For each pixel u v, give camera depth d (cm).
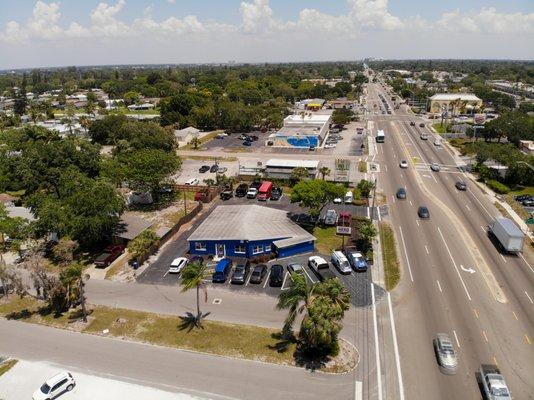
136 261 5050
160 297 4431
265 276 4794
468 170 9100
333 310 3238
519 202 7206
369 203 7094
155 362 3466
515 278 4700
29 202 6291
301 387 3158
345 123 14688
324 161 9912
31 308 4334
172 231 5984
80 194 5472
